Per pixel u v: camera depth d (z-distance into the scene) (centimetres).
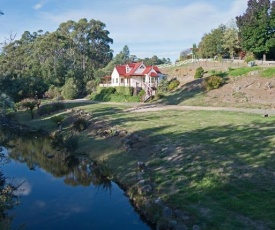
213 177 1386
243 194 1202
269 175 1332
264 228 973
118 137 2369
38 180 1809
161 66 7225
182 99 4100
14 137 3142
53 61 8438
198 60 6819
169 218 1127
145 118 3033
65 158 2281
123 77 6350
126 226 1191
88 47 10306
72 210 1356
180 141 1989
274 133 1928
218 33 7131
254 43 5519
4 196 1297
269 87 3650
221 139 1923
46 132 3291
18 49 9325
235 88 3875
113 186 1633
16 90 4581
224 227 1010
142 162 1730
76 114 3775
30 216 1298
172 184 1412
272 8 5391
